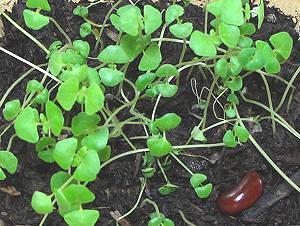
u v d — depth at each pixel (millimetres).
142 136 123
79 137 109
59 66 111
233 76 116
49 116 102
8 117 111
